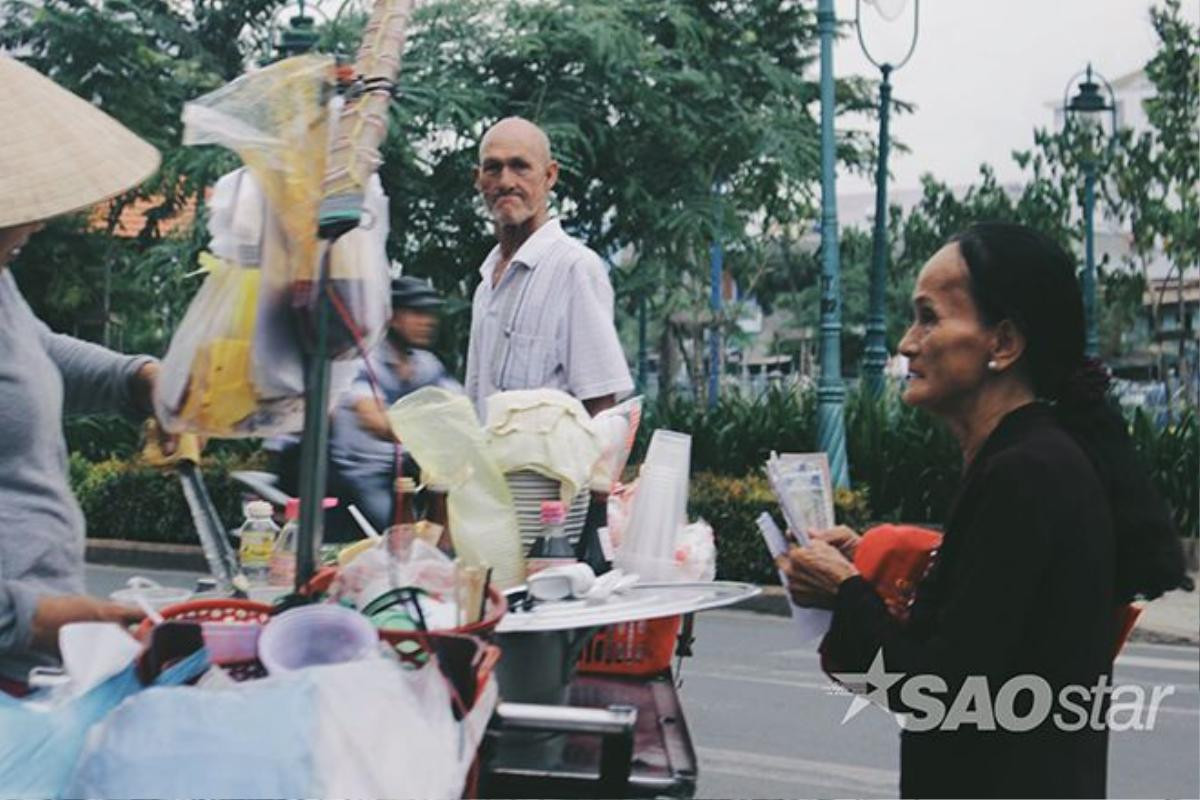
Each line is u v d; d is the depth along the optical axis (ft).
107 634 5.65
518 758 7.05
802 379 47.32
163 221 48.14
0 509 7.18
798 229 70.64
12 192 6.91
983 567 6.24
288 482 12.22
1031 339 6.68
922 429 38.29
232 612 6.28
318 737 5.15
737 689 23.38
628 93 44.55
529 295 12.82
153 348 50.24
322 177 6.12
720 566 34.32
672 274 48.11
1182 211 57.82
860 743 19.76
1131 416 41.45
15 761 5.37
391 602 6.33
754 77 49.08
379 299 6.40
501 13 43.75
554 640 7.54
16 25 44.27
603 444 9.01
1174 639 30.83
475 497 8.51
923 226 83.51
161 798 5.05
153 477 39.47
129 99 44.50
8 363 7.27
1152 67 57.52
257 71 6.21
